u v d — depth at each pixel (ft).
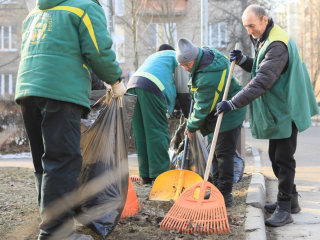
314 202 14.84
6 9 60.44
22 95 8.68
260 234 10.25
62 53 8.74
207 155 15.64
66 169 8.64
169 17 67.92
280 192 12.39
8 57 79.77
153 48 78.48
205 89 12.96
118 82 9.95
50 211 8.46
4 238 9.73
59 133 8.61
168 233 10.49
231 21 83.46
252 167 23.63
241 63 13.29
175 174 13.92
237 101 11.56
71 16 8.85
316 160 26.53
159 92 15.67
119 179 10.09
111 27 37.01
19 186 16.05
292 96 11.65
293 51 11.59
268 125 11.93
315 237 10.94
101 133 10.05
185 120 17.43
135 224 11.13
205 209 11.05
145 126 15.75
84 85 9.05
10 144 32.89
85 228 10.59
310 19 101.50
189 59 12.71
